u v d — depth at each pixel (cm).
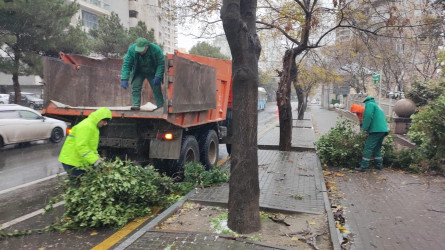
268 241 386
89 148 484
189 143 680
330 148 801
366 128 737
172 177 670
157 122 611
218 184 615
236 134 399
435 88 1362
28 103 2997
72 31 1777
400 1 902
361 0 829
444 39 1555
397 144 1170
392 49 1523
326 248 376
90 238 429
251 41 387
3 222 486
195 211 484
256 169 407
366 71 2748
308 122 2133
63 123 1300
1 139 1065
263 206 491
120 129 624
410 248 383
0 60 1609
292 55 905
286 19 985
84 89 740
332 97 5603
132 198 493
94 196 452
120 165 486
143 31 2484
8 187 668
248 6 392
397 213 495
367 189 619
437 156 754
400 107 1352
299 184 626
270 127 1942
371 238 409
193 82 653
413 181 675
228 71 890
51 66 651
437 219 471
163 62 639
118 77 834
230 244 371
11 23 1488
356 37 967
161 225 431
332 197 570
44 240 423
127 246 367
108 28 2441
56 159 962
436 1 1022
